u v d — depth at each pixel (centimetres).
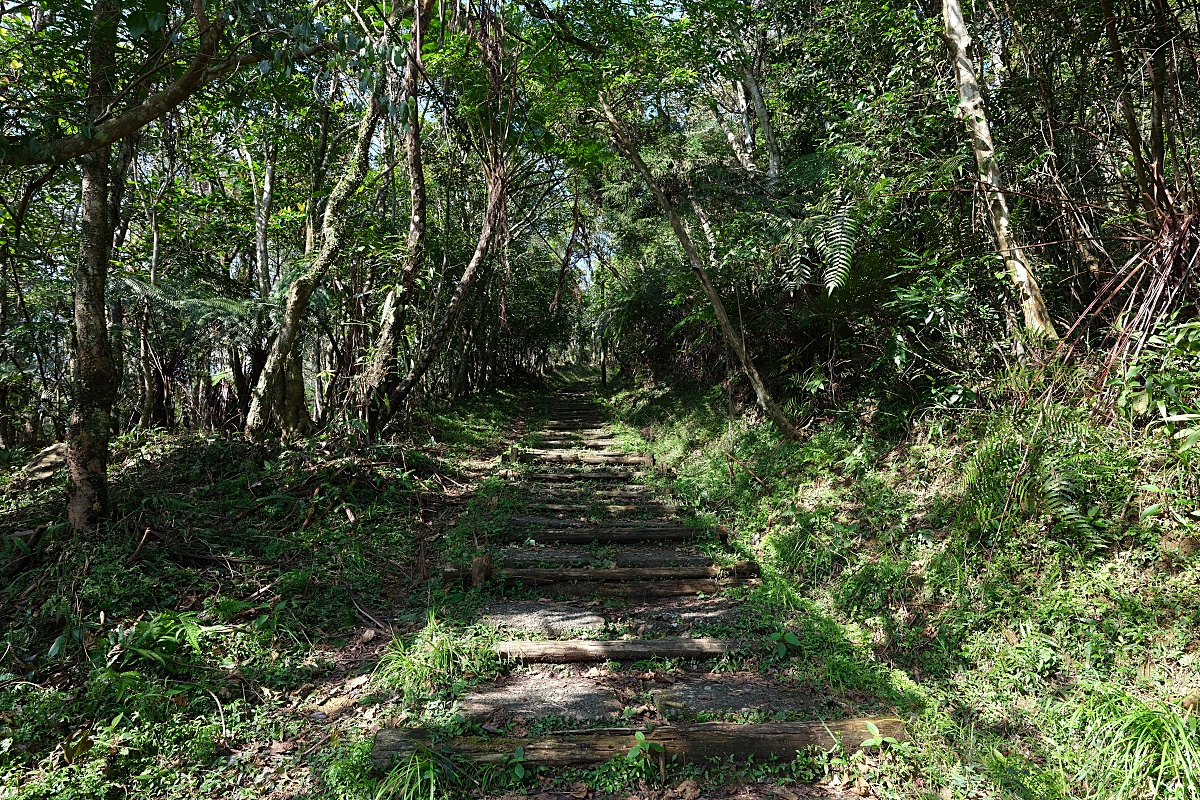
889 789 283
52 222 870
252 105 897
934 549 443
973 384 537
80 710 329
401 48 363
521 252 1678
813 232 604
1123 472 393
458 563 527
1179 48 411
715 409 977
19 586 427
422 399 1165
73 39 471
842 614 446
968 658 364
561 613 466
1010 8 496
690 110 1152
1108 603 352
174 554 479
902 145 607
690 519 668
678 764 303
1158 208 416
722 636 430
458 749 304
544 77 760
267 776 299
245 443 740
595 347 2514
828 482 611
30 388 912
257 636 403
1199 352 367
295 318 774
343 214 795
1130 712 286
